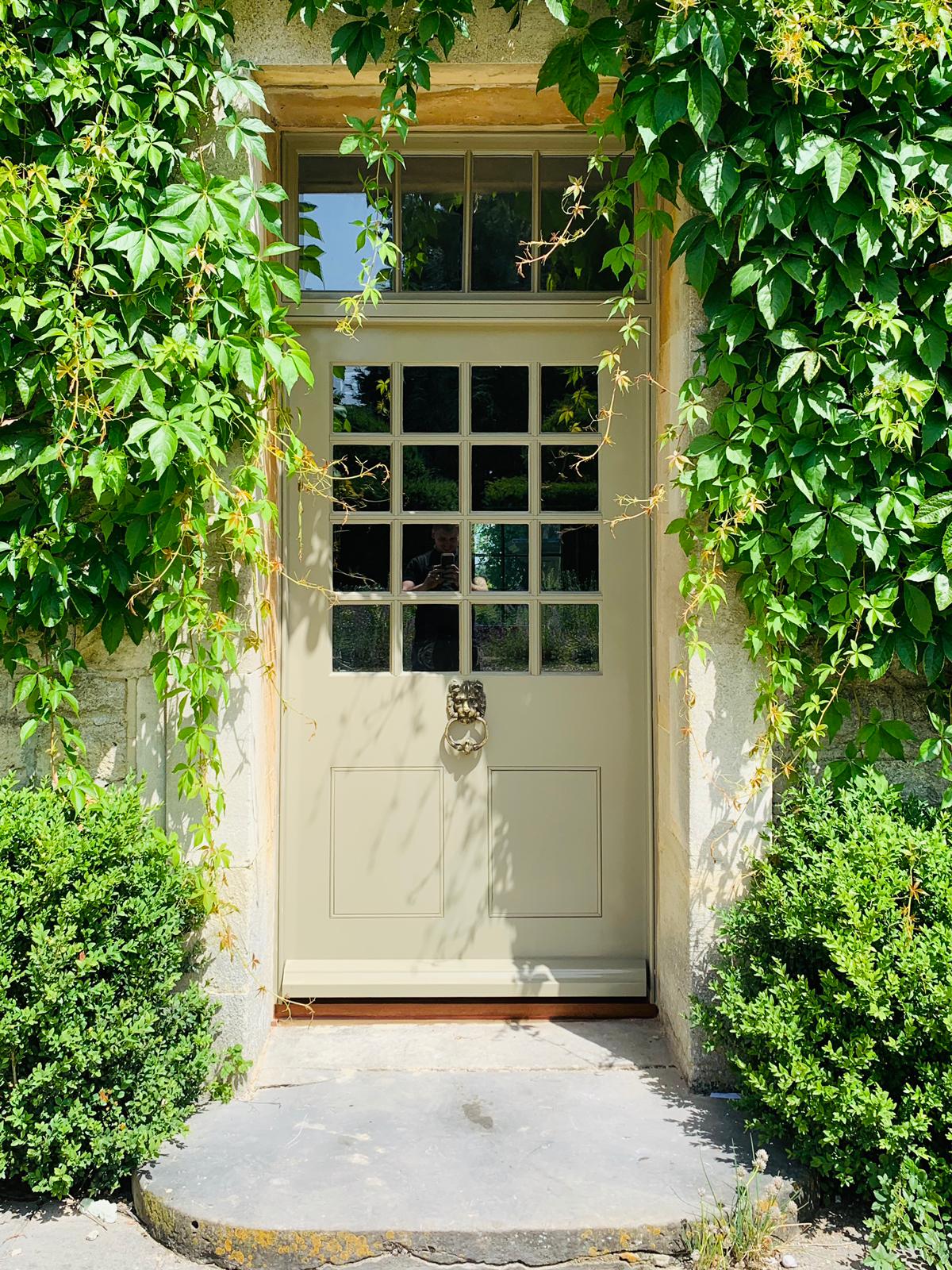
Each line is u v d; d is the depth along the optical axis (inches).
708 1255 93.7
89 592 118.4
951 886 104.4
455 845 144.3
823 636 121.8
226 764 122.2
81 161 110.3
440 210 144.2
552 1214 96.6
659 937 139.4
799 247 110.0
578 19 112.1
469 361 144.3
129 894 108.9
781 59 103.0
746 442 114.0
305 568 144.2
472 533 145.3
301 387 143.5
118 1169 104.4
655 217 118.8
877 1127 97.8
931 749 117.7
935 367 112.0
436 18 114.0
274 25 119.6
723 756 121.0
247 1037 122.5
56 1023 101.0
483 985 141.5
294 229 141.9
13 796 112.3
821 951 107.8
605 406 144.3
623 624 144.6
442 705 144.4
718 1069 119.6
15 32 110.7
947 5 105.7
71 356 108.6
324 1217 96.0
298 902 143.8
